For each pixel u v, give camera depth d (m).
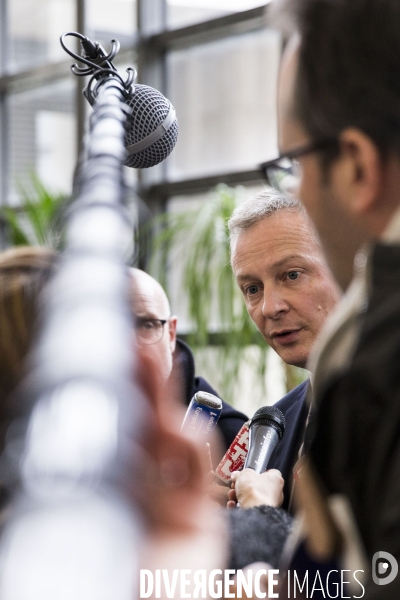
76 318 0.32
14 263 0.73
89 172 0.53
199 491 0.36
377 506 0.57
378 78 0.62
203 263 4.94
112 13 6.75
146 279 2.15
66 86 7.36
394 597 0.52
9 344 0.67
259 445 1.52
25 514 0.23
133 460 0.31
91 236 0.39
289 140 0.71
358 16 0.63
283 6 0.69
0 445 0.42
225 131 6.11
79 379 0.28
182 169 6.33
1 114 7.88
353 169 0.65
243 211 1.95
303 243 1.85
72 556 0.22
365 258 0.63
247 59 6.02
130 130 1.50
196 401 1.81
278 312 1.85
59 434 0.25
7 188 7.85
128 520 0.25
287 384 4.39
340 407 0.59
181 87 6.39
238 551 0.93
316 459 0.62
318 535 0.67
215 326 5.19
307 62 0.67
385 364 0.56
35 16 7.62
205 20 6.17
